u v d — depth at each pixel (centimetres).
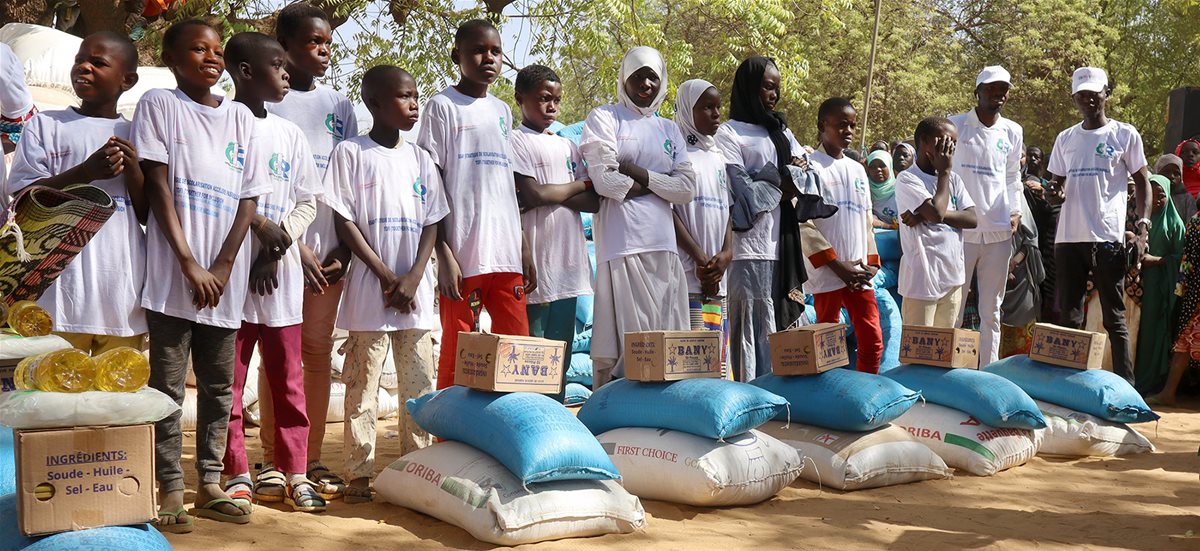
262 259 460
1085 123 884
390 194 505
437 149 537
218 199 432
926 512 507
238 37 456
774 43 1753
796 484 558
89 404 309
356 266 504
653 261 583
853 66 2425
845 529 472
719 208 626
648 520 476
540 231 582
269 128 459
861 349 710
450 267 528
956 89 2631
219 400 443
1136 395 668
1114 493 559
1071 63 2677
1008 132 810
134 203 424
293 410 477
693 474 487
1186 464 636
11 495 335
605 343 587
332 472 519
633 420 523
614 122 589
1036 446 625
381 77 505
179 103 430
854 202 712
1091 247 867
